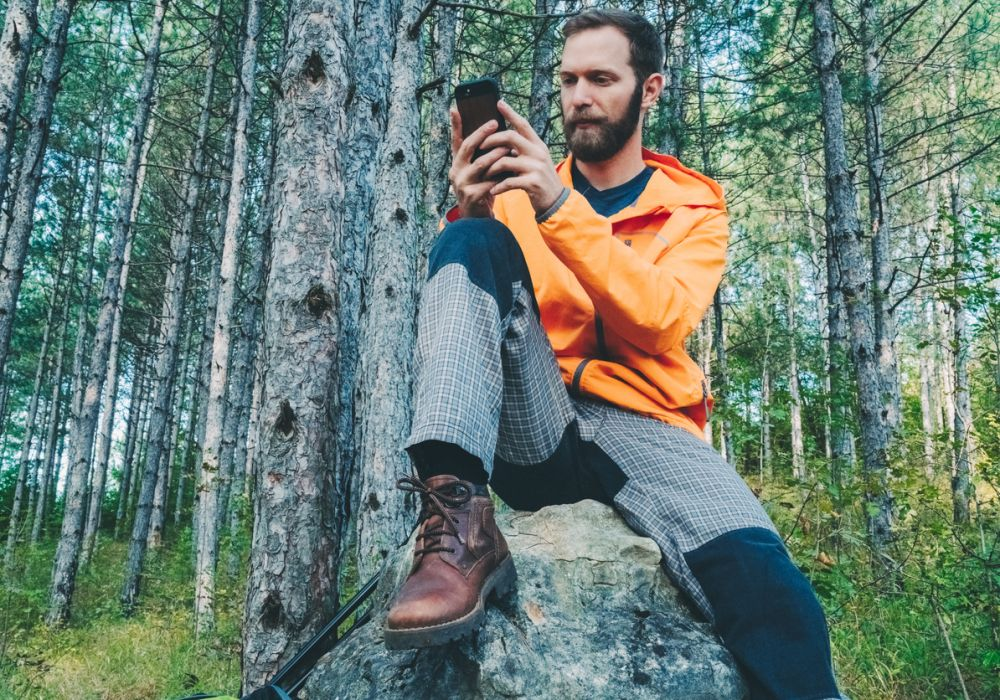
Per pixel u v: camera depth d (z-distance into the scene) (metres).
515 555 1.49
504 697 1.25
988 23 12.32
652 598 1.44
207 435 9.23
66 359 25.33
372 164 3.88
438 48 8.05
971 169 14.12
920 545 4.52
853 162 11.43
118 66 15.04
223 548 12.38
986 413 4.24
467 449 1.18
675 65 10.12
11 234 6.60
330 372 2.04
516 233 1.54
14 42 5.96
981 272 4.39
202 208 15.88
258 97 11.63
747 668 1.29
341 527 2.31
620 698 1.25
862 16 9.80
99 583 12.34
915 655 3.81
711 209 1.76
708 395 1.75
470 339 1.25
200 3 14.26
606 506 1.60
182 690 5.59
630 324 1.41
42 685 6.09
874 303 9.86
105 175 18.42
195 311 21.11
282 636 1.87
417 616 1.10
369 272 5.07
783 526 5.35
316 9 2.21
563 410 1.53
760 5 8.94
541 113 8.43
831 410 7.21
